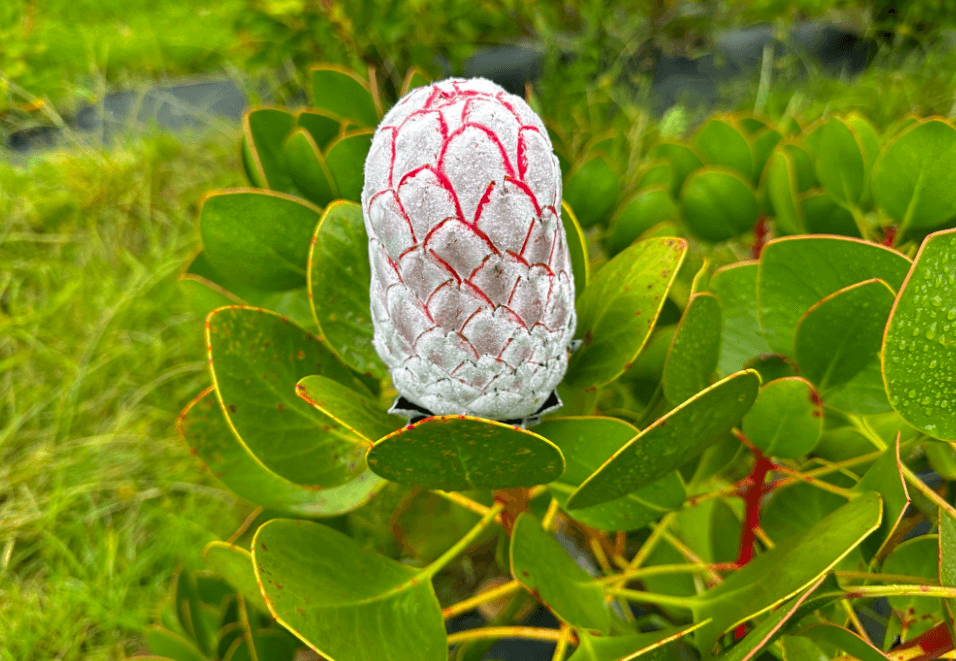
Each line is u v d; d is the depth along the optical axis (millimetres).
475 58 1982
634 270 447
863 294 425
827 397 459
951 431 403
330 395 402
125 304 1049
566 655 575
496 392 392
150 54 2115
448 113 358
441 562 447
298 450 457
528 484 399
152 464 891
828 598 391
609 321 448
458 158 355
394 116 371
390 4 1306
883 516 409
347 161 523
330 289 464
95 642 720
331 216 463
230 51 1815
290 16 1364
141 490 868
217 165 1487
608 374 441
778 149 614
